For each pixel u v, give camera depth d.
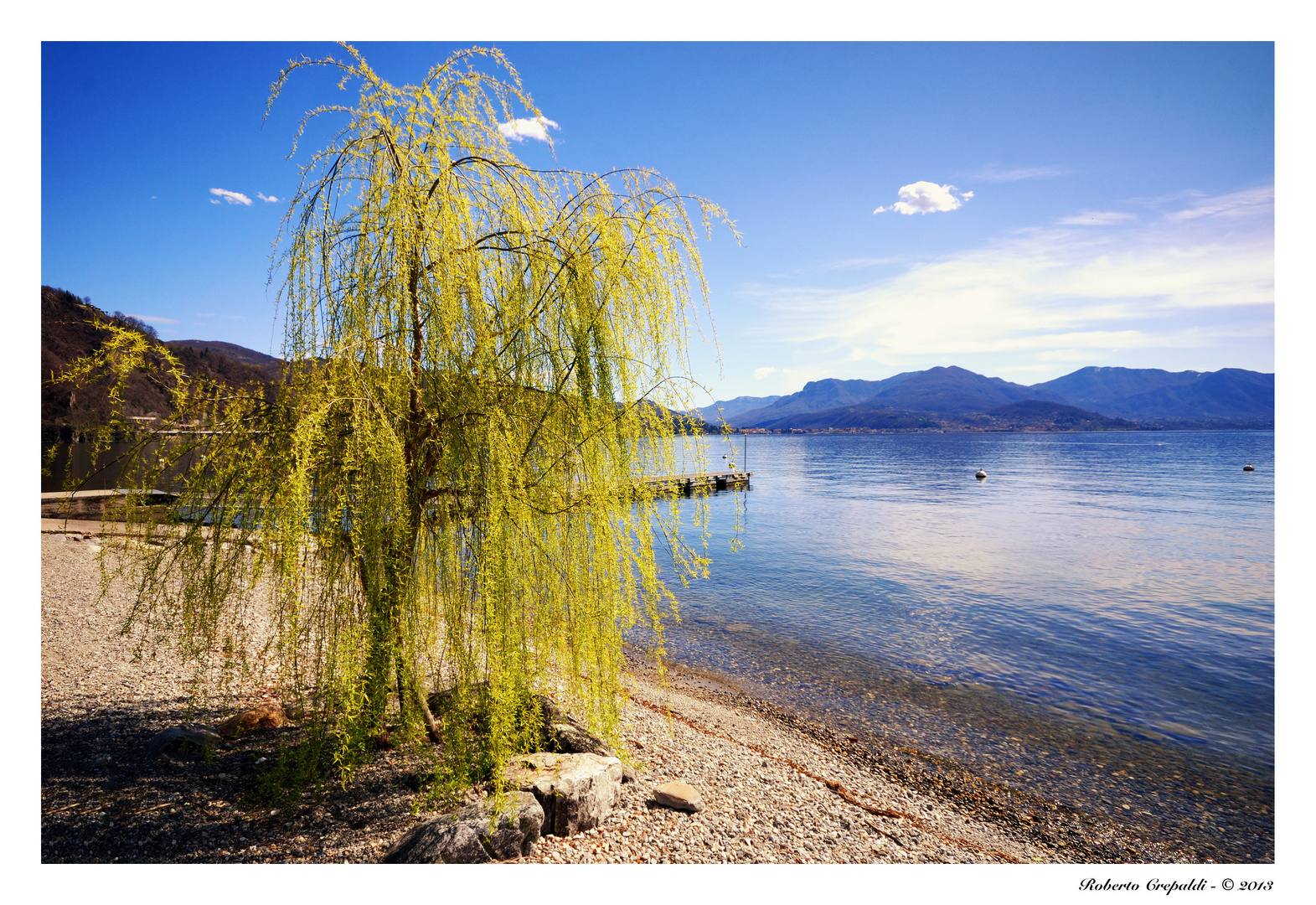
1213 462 80.88
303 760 4.51
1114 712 10.24
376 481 4.38
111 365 4.34
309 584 4.31
